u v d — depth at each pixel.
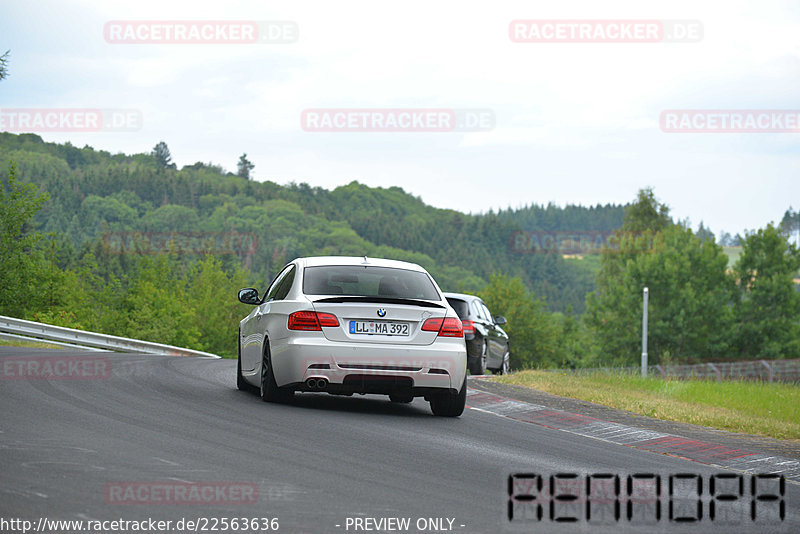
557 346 147.75
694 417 16.55
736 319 114.19
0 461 8.33
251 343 15.51
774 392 26.19
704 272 115.31
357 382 13.56
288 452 9.89
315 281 14.38
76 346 36.66
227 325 150.50
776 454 12.77
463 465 9.93
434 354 13.80
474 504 8.06
